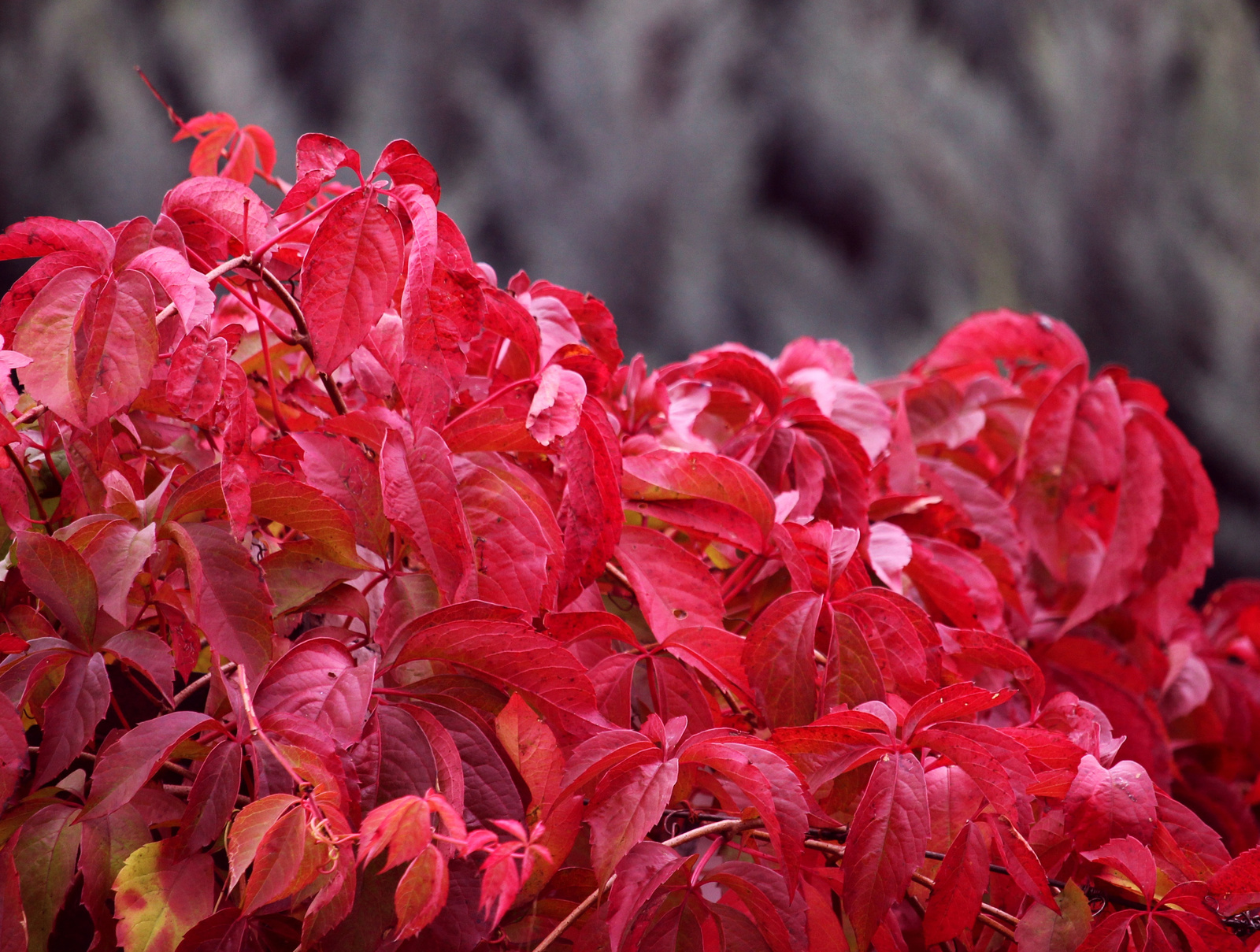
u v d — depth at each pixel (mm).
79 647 2107
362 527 2156
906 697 2219
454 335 2127
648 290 13875
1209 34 16547
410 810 2035
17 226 2105
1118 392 2441
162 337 2129
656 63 14148
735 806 2168
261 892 2057
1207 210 16266
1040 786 2152
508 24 14297
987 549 2412
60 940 2158
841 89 14836
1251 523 14680
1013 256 15281
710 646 2186
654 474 2230
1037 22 15969
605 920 2111
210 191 2162
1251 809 2598
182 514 2127
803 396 2385
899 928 2162
